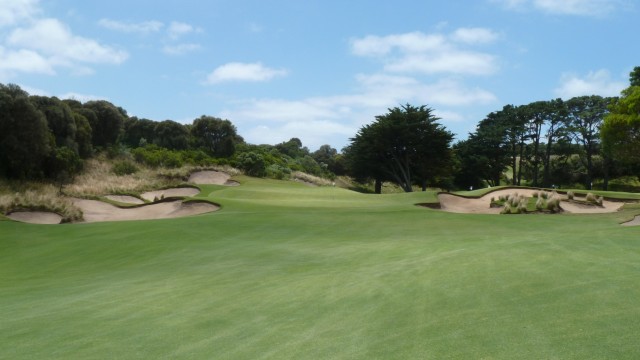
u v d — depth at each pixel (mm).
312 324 6453
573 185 75750
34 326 7273
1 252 16859
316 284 9133
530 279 7750
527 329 5363
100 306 8492
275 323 6645
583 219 22969
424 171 62250
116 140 64125
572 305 6137
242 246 15766
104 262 14398
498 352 4758
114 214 32219
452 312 6324
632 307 5879
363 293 7977
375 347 5285
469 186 76250
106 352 5828
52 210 28578
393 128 58750
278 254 13953
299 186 56938
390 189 82000
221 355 5477
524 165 81688
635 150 32875
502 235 16375
